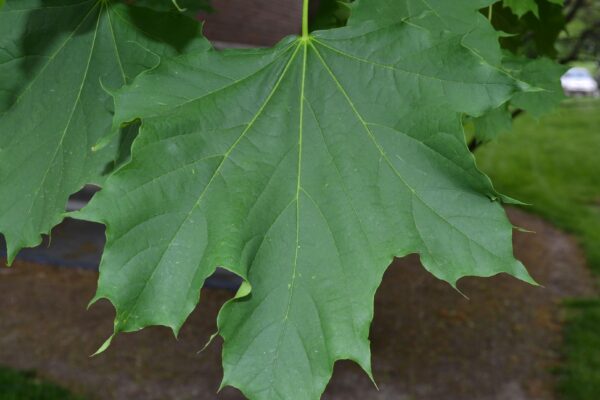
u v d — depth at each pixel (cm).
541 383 166
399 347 181
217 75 32
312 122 32
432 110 32
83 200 173
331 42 33
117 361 160
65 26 35
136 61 35
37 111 35
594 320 195
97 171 34
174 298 30
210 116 32
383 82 32
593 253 244
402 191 32
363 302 31
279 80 33
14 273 195
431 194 32
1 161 35
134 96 31
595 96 483
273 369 31
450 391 163
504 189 316
